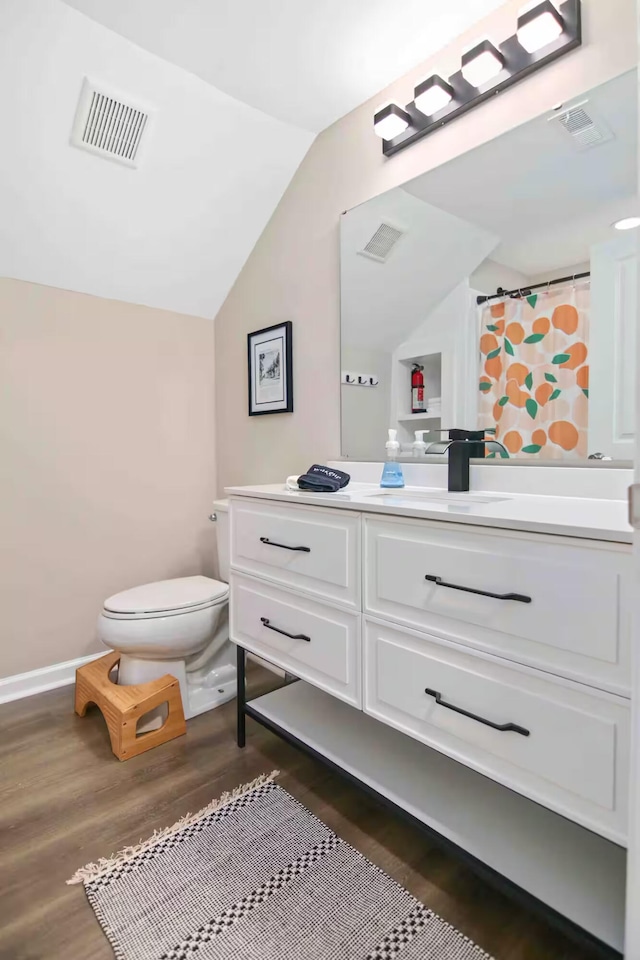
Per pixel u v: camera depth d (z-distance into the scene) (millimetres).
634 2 1161
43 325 2062
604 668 798
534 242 1348
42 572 2100
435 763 1335
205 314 2541
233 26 1457
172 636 1750
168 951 971
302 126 1909
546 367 1328
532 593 881
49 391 2092
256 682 2109
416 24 1440
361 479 1815
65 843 1247
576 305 1275
